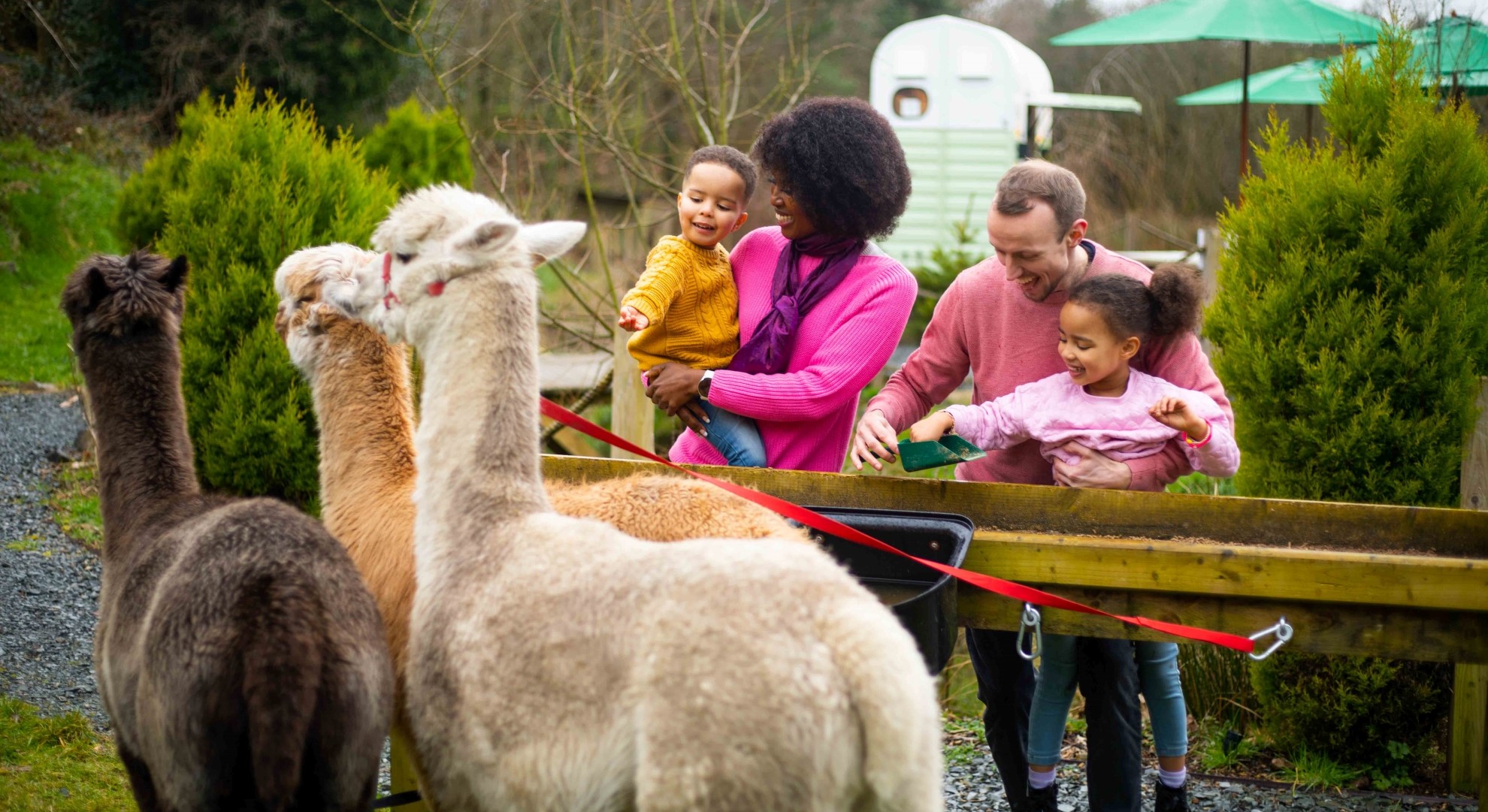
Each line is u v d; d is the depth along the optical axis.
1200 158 21.78
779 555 2.23
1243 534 3.46
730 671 2.04
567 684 2.21
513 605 2.34
